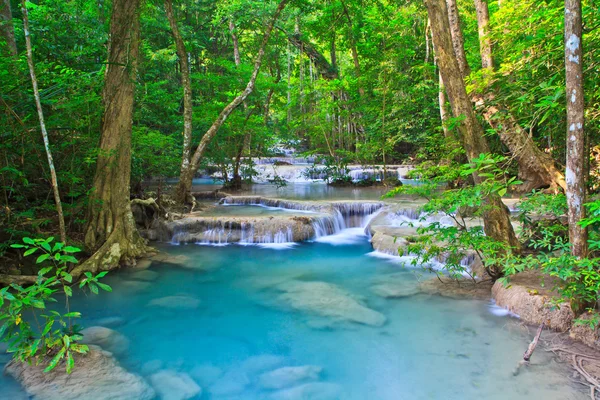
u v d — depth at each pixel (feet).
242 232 28.27
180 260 23.27
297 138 82.79
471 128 15.60
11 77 17.84
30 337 10.97
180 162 36.99
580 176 10.64
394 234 26.27
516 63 19.20
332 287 18.53
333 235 30.27
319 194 43.21
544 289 14.62
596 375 10.32
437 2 15.28
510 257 13.58
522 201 15.69
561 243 12.28
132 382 10.56
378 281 19.31
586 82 14.92
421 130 52.13
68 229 21.99
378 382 10.77
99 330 13.84
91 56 32.81
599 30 14.64
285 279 19.98
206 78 47.42
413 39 64.23
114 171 21.84
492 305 15.57
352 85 50.90
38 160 20.16
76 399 9.62
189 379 11.09
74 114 21.45
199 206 35.37
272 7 54.39
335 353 12.45
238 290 18.43
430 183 15.84
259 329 14.33
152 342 13.44
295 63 99.81
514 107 17.87
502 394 9.87
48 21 29.76
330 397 10.15
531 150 32.04
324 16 60.29
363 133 55.98
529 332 13.08
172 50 55.88
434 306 15.87
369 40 63.31
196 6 69.41
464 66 27.68
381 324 14.40
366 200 36.29
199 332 14.19
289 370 11.52
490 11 45.42
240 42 76.95
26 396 9.71
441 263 21.33
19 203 21.16
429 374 11.02
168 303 16.80
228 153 48.24
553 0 17.52
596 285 10.69
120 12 21.29
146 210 30.04
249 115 46.96
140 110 37.47
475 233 15.28
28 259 19.58
